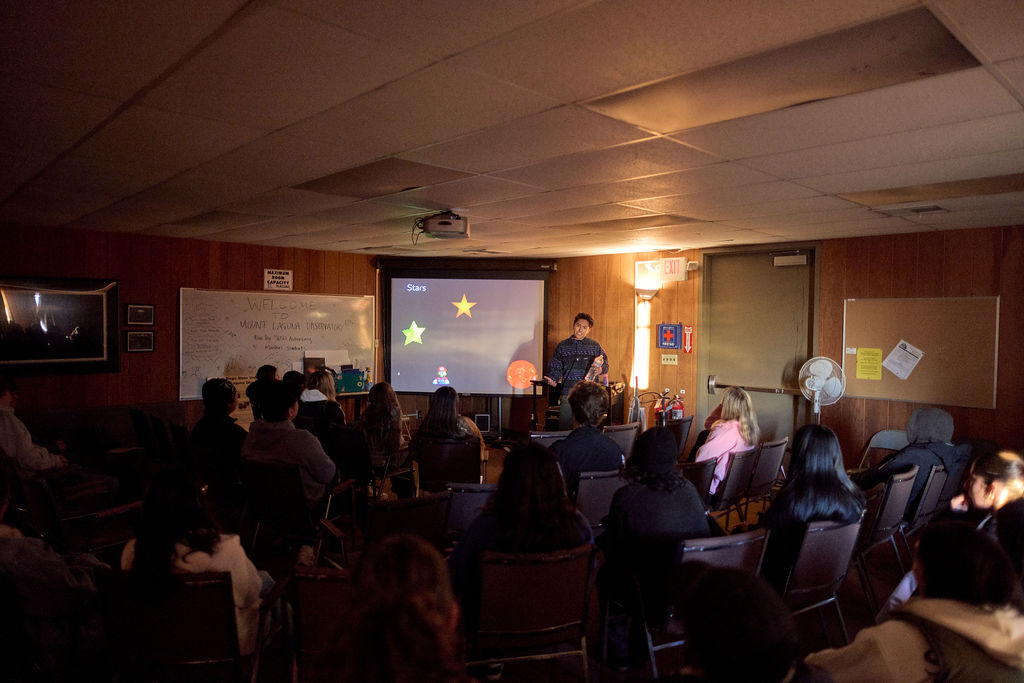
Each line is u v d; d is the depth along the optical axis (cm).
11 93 205
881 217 446
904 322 525
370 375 768
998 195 363
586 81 193
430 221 429
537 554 192
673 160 293
